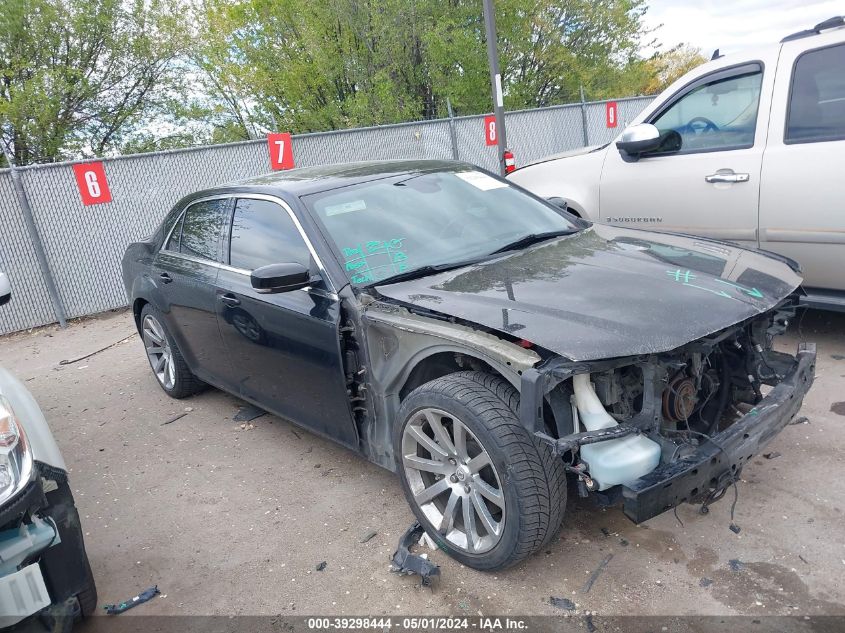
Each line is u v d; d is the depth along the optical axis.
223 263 4.14
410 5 17.83
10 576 2.21
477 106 18.98
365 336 3.12
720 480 2.55
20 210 8.52
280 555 3.21
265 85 18.64
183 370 5.21
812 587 2.56
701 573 2.71
